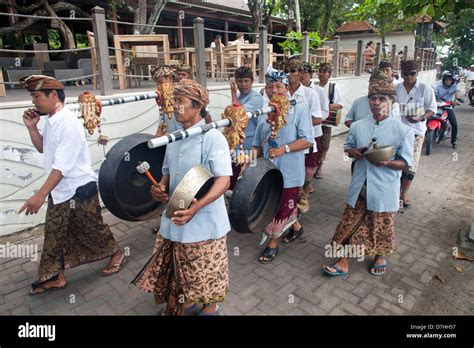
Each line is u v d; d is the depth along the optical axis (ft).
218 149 6.88
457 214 14.73
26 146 12.48
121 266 10.86
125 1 30.35
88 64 23.17
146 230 13.52
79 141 8.77
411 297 9.49
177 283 7.58
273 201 9.70
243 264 11.19
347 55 42.11
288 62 11.22
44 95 8.42
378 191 9.39
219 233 7.16
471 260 11.15
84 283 10.24
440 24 67.82
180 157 7.07
